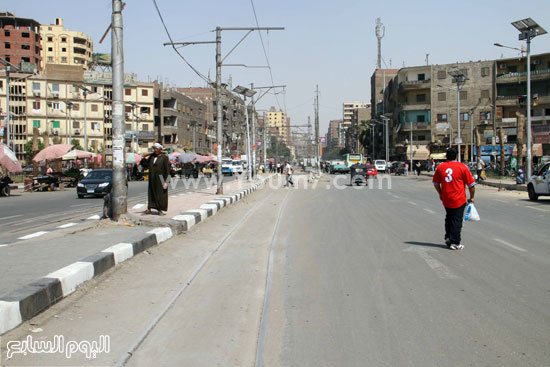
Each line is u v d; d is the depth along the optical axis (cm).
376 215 1556
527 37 3061
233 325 520
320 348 452
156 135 8488
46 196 2747
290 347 455
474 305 571
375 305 580
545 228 1215
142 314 545
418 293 626
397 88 8406
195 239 1081
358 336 480
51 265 679
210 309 577
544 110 7044
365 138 11494
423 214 1571
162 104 8506
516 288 642
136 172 5172
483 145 7156
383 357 428
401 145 8238
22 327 487
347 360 423
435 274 725
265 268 810
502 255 862
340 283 689
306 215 1619
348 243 1020
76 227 1165
